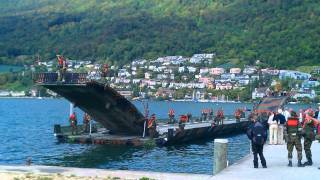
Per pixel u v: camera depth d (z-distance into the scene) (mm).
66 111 176875
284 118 35312
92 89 51375
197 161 47812
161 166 44562
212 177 22328
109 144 59500
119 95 54281
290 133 25719
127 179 21594
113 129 62938
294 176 22906
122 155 51812
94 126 66750
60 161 48438
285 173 23625
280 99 97750
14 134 81250
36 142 66312
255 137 24969
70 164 46500
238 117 88438
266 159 28016
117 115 58062
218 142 24594
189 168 43156
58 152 54500
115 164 46156
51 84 50219
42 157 51531
